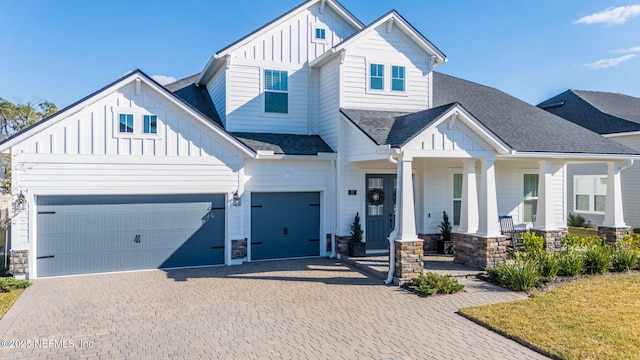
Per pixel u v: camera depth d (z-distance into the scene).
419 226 14.89
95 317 8.20
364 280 11.17
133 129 12.25
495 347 6.64
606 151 13.88
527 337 6.85
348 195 14.09
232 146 13.30
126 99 12.17
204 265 13.22
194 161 12.89
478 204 13.27
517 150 12.38
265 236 14.14
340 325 7.69
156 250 12.75
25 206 11.34
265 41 15.19
